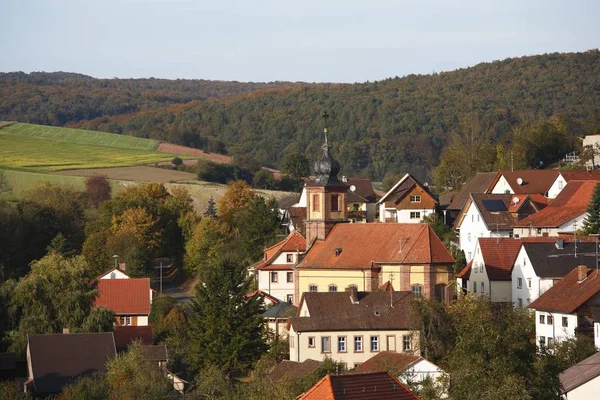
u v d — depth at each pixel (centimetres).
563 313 15288
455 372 10962
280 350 17212
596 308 14562
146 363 14850
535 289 17725
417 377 13562
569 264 17738
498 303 17375
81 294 19062
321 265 19050
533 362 11038
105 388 13938
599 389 12144
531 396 10675
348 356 16500
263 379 13975
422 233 18625
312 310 16712
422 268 18275
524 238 19388
